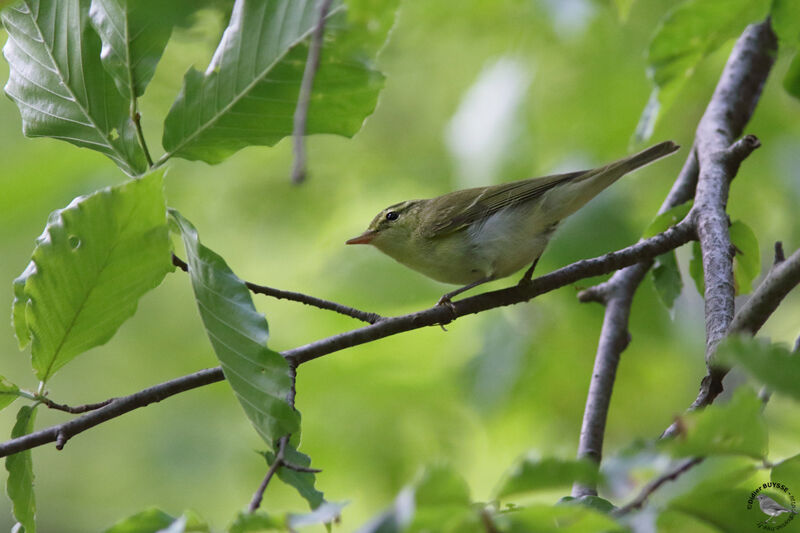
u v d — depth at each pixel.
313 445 13.66
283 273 14.76
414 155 14.73
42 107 6.04
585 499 4.61
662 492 3.90
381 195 14.47
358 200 14.62
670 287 8.43
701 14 7.89
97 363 15.91
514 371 12.60
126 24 5.59
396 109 14.91
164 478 14.05
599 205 11.95
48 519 16.12
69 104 5.99
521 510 3.62
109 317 5.70
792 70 8.63
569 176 8.51
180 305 15.57
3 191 12.79
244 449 14.19
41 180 12.89
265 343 5.55
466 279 9.37
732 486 3.59
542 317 12.81
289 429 5.60
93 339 5.79
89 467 16.52
